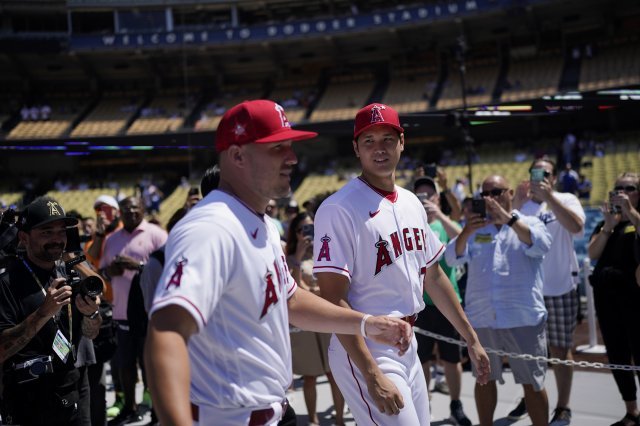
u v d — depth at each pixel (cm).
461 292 671
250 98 3297
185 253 195
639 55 2758
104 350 475
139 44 3083
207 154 2978
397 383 308
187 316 188
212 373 204
